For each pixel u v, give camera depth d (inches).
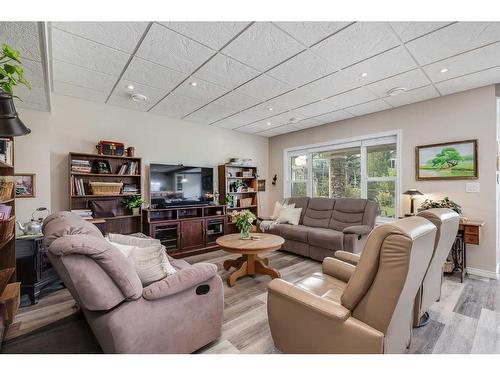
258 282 112.7
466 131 122.8
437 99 132.3
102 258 47.6
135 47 83.7
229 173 199.9
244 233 123.9
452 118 127.1
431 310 84.8
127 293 51.1
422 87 118.6
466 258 122.0
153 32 75.5
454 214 71.6
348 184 180.2
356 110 153.9
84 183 131.8
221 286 68.6
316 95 128.7
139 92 124.0
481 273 118.1
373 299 43.9
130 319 51.2
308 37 78.9
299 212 175.9
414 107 140.8
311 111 155.8
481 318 79.7
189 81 111.1
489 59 92.7
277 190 227.5
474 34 77.0
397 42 81.6
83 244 45.7
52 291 102.5
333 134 182.2
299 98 132.9
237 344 68.0
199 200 176.4
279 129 204.4
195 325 62.1
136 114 152.7
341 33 76.9
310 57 91.0
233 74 104.5
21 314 83.5
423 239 43.8
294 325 55.6
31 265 91.5
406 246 39.6
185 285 58.7
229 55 89.4
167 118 166.7
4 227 69.9
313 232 143.6
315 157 201.8
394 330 47.2
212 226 175.6
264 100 135.8
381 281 42.7
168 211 159.9
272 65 97.0
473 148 120.3
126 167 141.7
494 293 98.5
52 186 124.0
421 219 48.8
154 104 141.7
